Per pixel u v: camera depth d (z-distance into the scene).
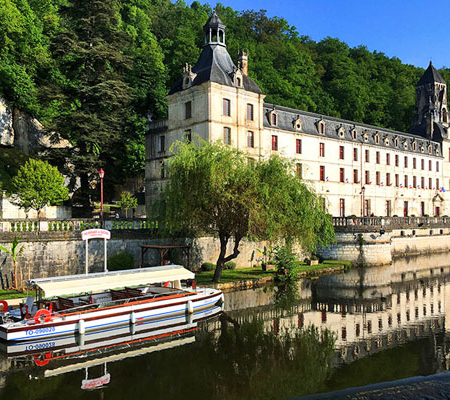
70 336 19.45
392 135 66.81
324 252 44.03
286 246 31.98
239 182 27.77
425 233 55.44
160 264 30.30
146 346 18.55
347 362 16.56
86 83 41.81
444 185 75.44
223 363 16.50
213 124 40.78
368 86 95.31
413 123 81.62
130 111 51.84
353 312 24.52
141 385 14.44
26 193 33.62
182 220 28.98
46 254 28.42
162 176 46.72
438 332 20.62
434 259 49.41
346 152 58.09
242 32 88.44
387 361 16.67
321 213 32.31
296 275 34.47
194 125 42.41
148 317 21.83
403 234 52.97
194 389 14.15
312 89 84.38
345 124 59.78
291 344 18.70
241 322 22.19
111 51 41.34
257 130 44.94
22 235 27.53
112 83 40.94
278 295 28.64
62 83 53.00
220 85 41.31
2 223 27.59
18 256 27.31
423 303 26.94
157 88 58.28
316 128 54.53
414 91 97.81
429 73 79.94
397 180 66.56
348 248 43.19
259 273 34.38
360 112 87.75
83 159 38.97
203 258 35.69
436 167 74.19
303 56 87.25
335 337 19.77
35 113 51.94
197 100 42.19
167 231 32.19
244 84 44.62
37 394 13.72
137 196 54.22
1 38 50.53
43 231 28.36
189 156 28.89
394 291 30.77
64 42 39.84
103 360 16.89
